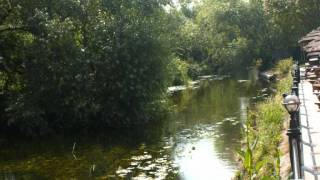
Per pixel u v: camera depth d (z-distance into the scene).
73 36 20.25
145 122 20.88
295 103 7.19
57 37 18.70
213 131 17.73
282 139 12.12
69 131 19.66
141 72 20.27
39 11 19.00
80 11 20.48
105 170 12.86
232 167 12.46
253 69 55.38
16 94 19.48
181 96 30.66
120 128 20.02
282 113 15.00
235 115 21.14
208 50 55.31
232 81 40.62
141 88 20.23
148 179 11.77
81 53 19.39
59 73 19.03
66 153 15.38
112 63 19.88
